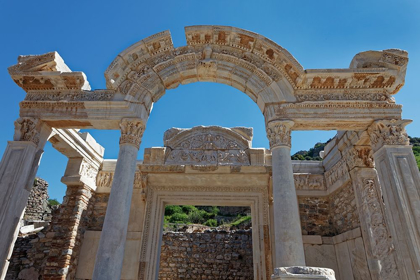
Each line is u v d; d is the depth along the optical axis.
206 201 13.05
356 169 10.95
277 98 9.60
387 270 9.43
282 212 7.93
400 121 9.01
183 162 13.63
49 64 9.93
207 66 10.26
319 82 9.57
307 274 4.52
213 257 17.56
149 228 12.41
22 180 8.70
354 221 11.07
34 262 11.70
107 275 7.22
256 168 12.91
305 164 14.27
